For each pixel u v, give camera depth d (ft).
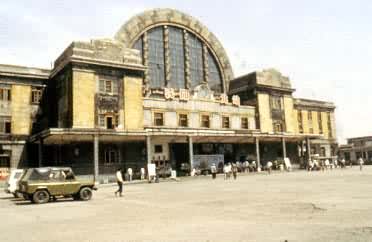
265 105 186.19
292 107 198.39
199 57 203.72
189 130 142.72
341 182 86.33
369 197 53.26
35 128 139.44
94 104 130.93
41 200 65.98
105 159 132.26
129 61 141.79
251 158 177.58
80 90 128.47
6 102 135.03
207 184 100.27
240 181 106.52
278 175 134.51
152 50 186.39
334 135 236.02
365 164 272.10
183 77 194.39
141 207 53.88
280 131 190.29
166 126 152.46
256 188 78.48
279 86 193.26
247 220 37.76
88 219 43.19
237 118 176.76
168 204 56.54
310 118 224.33
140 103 142.20
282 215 40.16
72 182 68.85
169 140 148.25
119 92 137.90
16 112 136.36
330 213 39.88
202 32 204.13
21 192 68.08
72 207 57.67
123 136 126.93
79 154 127.75
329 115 236.43
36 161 137.39
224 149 169.78
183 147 158.40
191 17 200.95
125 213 47.55
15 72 137.49
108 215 46.21
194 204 54.75
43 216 47.80
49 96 144.97
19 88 138.51
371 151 287.07
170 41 193.47
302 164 188.03
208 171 157.07
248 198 59.06
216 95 174.60
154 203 59.00
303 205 47.29
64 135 116.06
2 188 123.54
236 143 174.50
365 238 26.78
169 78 187.42
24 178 68.13
